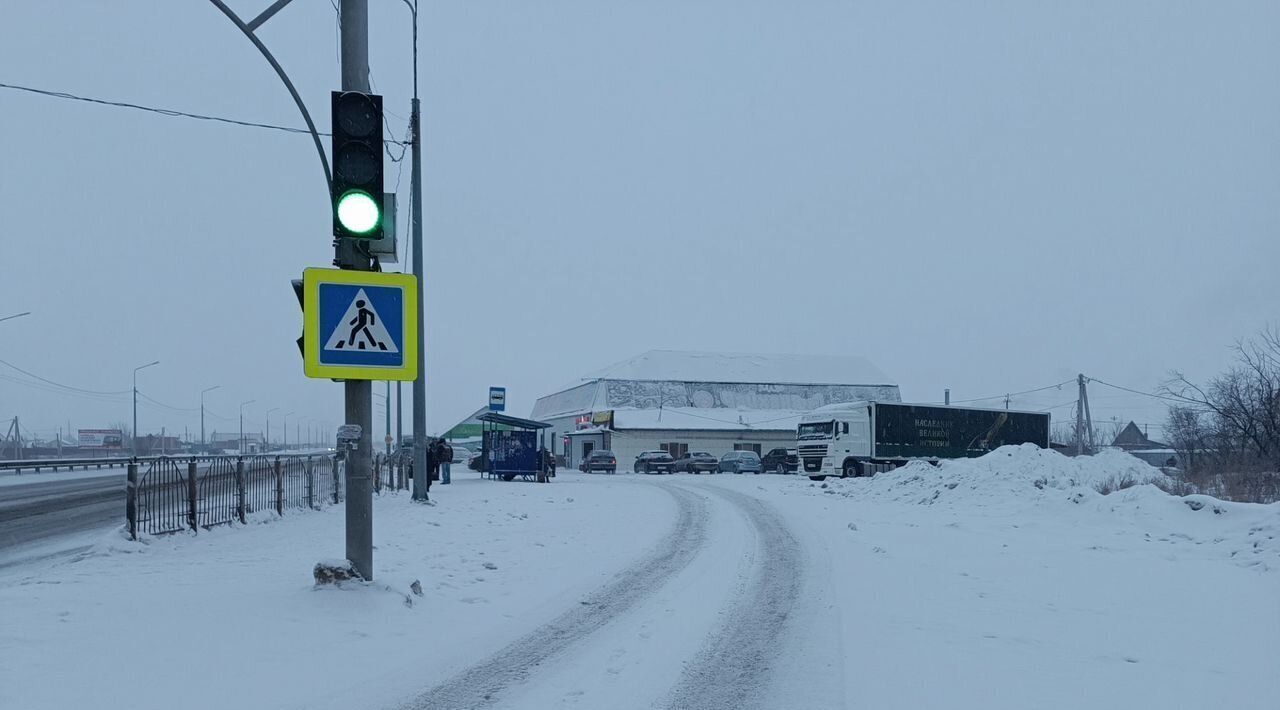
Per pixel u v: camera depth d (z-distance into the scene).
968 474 22.45
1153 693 5.61
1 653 5.67
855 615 8.10
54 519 16.73
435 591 8.66
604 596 8.89
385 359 7.53
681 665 6.25
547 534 14.39
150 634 6.28
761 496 25.22
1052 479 21.11
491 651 6.48
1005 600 8.92
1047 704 5.36
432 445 32.34
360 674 5.67
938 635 7.29
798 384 68.44
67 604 7.22
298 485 18.05
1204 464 26.69
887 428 38.62
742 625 7.62
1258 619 7.99
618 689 5.62
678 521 17.08
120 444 110.81
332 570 7.60
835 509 20.41
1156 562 11.70
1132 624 7.76
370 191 7.35
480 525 15.75
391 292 7.57
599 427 60.97
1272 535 12.20
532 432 36.84
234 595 7.61
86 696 4.90
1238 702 5.43
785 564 11.38
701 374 67.62
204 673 5.46
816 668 6.21
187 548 11.55
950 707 5.30
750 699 5.47
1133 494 16.03
